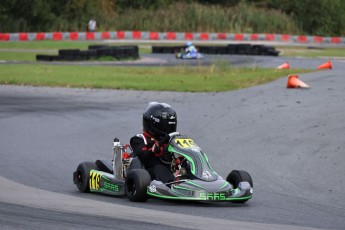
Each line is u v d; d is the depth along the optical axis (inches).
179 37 6368.1
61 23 6589.6
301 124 1566.2
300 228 700.7
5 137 1546.5
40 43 5610.2
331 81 2554.1
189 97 2220.7
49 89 2498.8
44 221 701.3
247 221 740.7
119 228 666.2
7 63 3688.5
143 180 842.2
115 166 916.0
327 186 1019.3
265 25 6865.2
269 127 1557.6
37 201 843.4
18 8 6456.7
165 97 2235.5
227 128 1578.5
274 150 1316.4
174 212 786.2
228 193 831.1
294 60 4183.1
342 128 1475.1
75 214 744.3
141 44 5861.2
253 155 1282.0
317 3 7214.6
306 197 935.7
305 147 1326.3
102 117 1815.9
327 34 7194.9
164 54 4859.7
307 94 2130.9
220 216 770.2
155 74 3070.9
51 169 1175.0
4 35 5935.0
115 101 2154.3
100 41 6092.5
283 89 2329.0
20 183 1027.9
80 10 6688.0
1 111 1945.1
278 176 1099.3
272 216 781.9
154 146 883.4
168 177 874.8
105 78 2856.8
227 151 1328.7
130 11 6894.7
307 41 6569.9
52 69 3262.8
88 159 1285.7
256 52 4793.3
